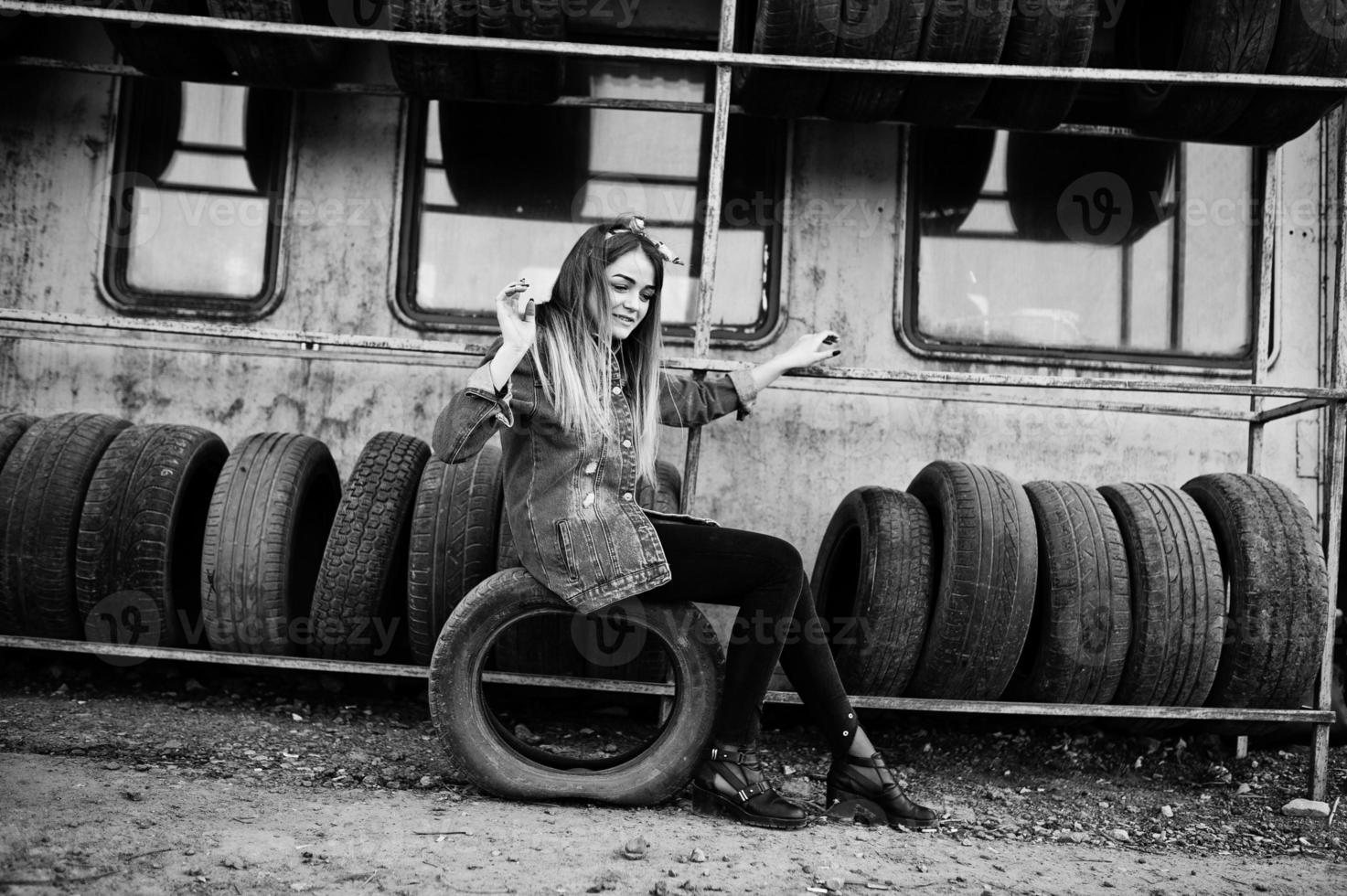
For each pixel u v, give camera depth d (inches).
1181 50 122.3
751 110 134.6
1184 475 150.6
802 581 93.4
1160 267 154.1
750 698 92.0
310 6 128.5
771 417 150.4
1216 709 114.6
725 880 77.1
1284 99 121.6
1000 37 114.9
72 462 121.7
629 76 152.7
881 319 151.4
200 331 115.9
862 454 150.5
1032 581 111.5
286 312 149.8
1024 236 154.0
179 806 87.5
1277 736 137.3
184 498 125.6
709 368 108.7
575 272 93.3
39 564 118.6
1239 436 150.9
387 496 120.0
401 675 116.6
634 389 97.1
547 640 114.3
